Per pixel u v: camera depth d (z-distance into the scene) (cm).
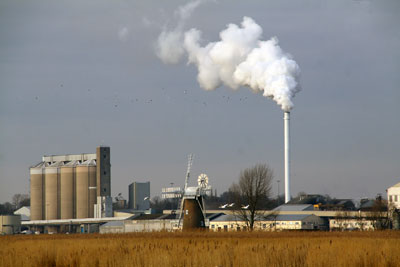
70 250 10556
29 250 10838
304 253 9050
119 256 9288
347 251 9119
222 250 9256
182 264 8556
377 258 8756
